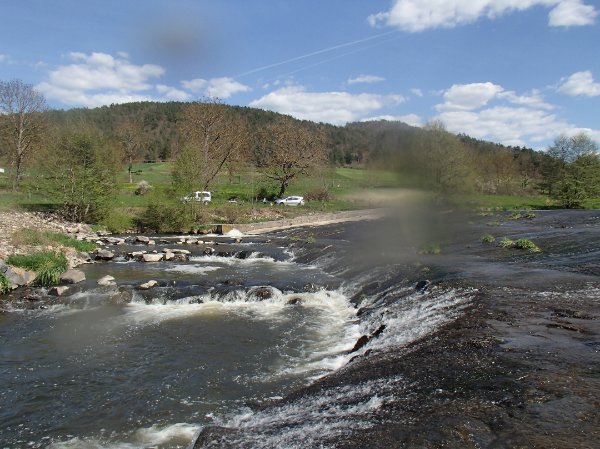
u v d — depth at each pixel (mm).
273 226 45938
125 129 84062
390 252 24906
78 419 8773
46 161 39094
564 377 7293
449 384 7559
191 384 10273
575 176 57375
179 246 33000
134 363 11492
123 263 25531
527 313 11352
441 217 37750
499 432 5723
